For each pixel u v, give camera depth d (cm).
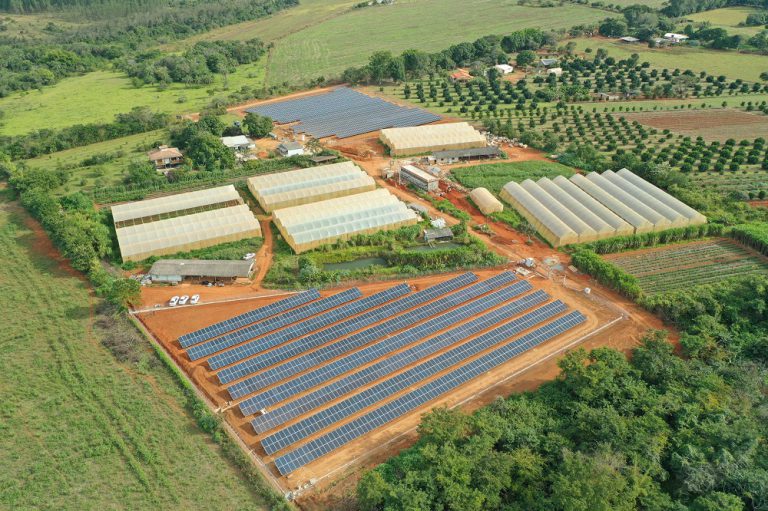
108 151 19100
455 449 7225
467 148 18962
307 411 8662
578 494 6494
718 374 8988
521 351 9875
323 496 7294
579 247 13188
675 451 7494
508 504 6894
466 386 9188
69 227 12912
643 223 13712
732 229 13662
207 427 8212
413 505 6444
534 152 18875
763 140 18250
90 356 9662
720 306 10738
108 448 7919
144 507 7088
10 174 16550
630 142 19288
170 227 13338
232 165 17562
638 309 11150
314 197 15375
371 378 9269
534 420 8006
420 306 11238
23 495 7231
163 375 9269
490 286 11769
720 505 6562
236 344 10119
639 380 8738
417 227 13950
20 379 9162
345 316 10900
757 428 7744
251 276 12162
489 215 14725
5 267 12338
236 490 7350
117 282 10819
